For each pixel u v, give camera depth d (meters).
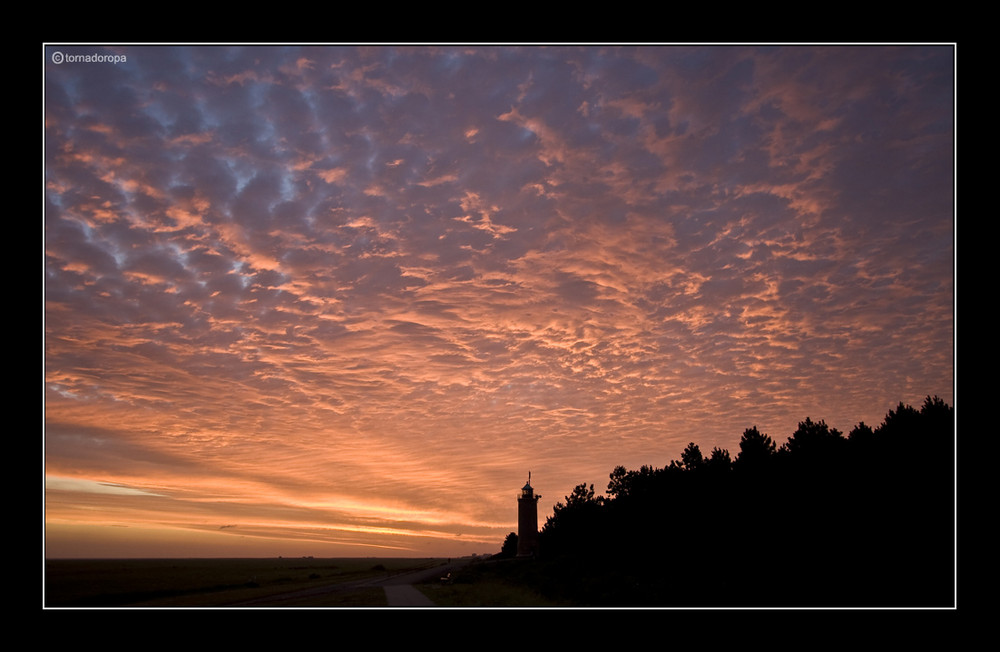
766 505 29.34
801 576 23.86
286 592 41.97
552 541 67.06
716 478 35.59
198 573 95.94
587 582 33.69
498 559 93.31
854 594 21.80
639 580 30.64
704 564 29.53
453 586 42.72
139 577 77.44
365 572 92.31
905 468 25.36
